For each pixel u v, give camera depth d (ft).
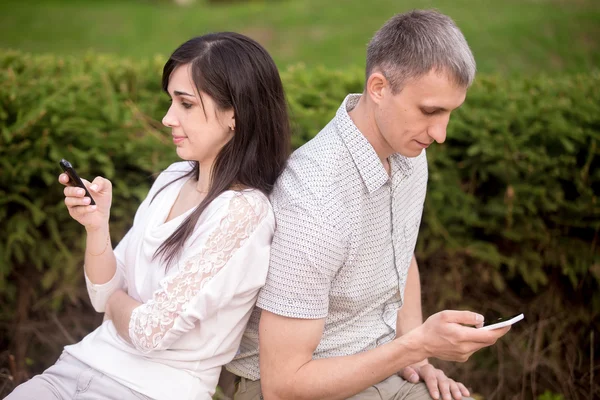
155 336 5.80
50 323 9.62
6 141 8.71
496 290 10.02
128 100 9.82
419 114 5.67
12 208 9.11
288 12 29.76
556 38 23.79
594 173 9.38
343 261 5.93
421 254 9.50
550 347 9.84
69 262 9.08
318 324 5.86
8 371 9.38
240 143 6.17
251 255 5.88
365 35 26.13
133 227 6.89
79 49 26.84
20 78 9.63
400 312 7.41
